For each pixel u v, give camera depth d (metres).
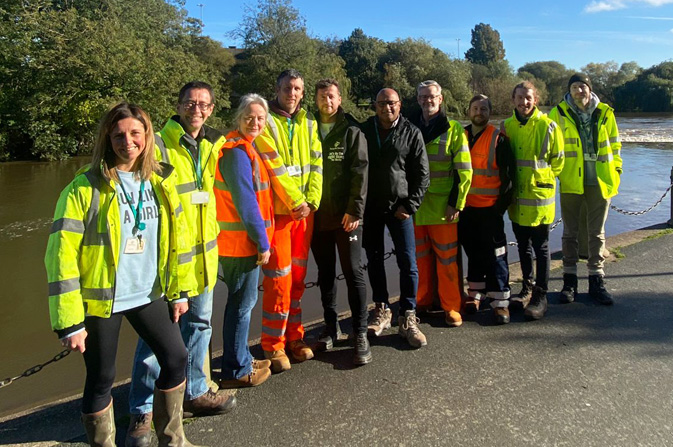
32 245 9.26
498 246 4.04
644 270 5.17
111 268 2.15
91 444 2.35
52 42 21.70
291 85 3.22
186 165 2.56
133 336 5.57
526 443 2.59
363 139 3.37
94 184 2.12
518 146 4.05
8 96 21.52
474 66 62.69
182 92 2.66
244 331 3.11
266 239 2.94
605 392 3.02
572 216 4.47
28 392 4.54
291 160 3.20
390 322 4.06
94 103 21.53
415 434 2.67
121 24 26.48
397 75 47.75
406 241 3.72
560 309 4.29
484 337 3.80
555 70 76.25
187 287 2.43
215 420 2.82
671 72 63.47
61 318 2.03
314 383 3.19
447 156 3.93
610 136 4.48
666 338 3.70
